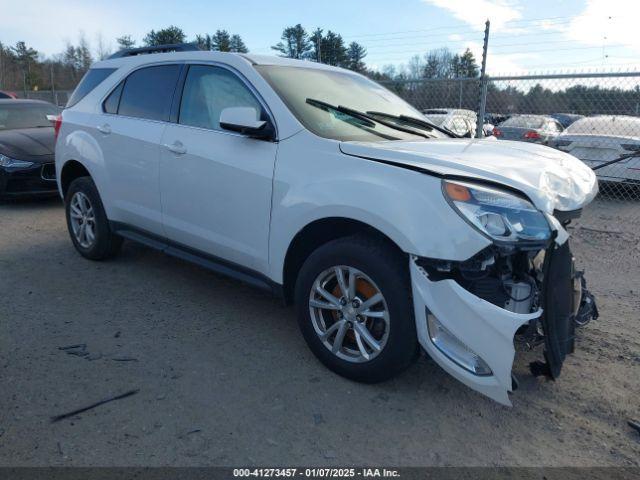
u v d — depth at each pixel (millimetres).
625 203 8633
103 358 3369
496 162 2994
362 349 3055
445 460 2559
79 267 5043
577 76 7211
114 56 5242
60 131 5266
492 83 8078
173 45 4715
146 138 4238
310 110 3514
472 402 3029
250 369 3295
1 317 3910
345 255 3000
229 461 2488
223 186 3631
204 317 4023
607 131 8602
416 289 2730
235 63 3814
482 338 2633
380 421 2830
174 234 4164
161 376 3184
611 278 5254
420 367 3379
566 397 3109
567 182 3090
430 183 2730
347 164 3035
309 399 2994
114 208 4695
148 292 4477
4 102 8984
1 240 5922
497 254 2723
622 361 3541
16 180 7332
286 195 3242
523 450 2648
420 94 9172
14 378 3100
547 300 2756
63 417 2756
